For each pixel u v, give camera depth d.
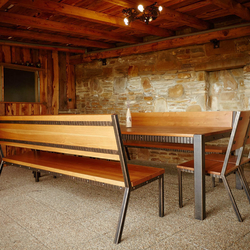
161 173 2.12
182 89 4.62
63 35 4.88
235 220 2.06
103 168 2.25
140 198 2.64
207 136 2.22
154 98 4.96
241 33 3.81
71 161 2.61
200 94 4.45
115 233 1.87
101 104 5.75
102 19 3.65
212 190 2.84
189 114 3.69
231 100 4.35
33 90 5.40
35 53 5.41
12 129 2.76
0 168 2.96
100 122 1.80
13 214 2.27
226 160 2.05
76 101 6.21
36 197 2.72
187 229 1.92
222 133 2.53
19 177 3.59
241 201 2.48
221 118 3.38
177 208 2.35
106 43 5.44
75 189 3.00
